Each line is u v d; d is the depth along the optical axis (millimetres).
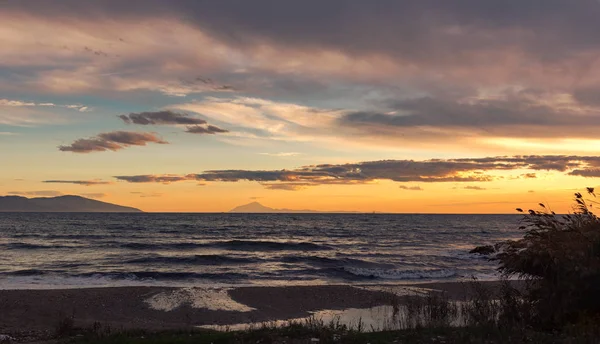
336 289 19875
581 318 7434
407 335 7957
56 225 81125
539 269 8445
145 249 41438
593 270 7504
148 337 9367
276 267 28953
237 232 67312
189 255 35312
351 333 8492
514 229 79312
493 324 8141
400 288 20250
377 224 100312
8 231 64125
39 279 23391
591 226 8336
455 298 17562
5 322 13781
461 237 59875
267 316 15500
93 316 15227
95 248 41438
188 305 16938
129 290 19328
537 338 7023
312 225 93500
